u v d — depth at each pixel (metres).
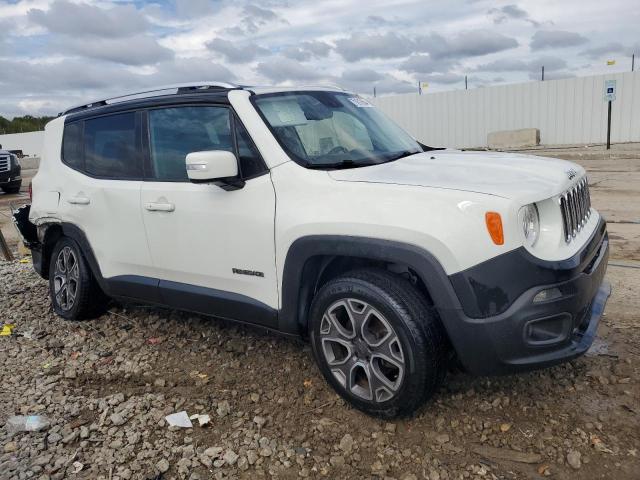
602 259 3.27
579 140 22.83
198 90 3.89
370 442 2.95
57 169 4.84
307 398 3.38
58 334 4.64
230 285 3.63
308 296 3.37
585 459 2.72
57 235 5.05
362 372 3.20
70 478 2.75
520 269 2.69
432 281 2.78
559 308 2.75
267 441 2.99
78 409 3.38
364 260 3.26
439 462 2.76
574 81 22.47
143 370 3.92
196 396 3.50
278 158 3.35
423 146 4.42
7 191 15.96
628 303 4.54
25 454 2.95
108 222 4.29
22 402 3.51
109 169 4.36
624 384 3.33
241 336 4.36
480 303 2.71
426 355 2.86
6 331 4.73
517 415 3.10
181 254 3.83
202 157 3.19
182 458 2.88
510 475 2.65
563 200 3.01
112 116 4.38
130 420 3.25
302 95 3.95
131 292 4.32
